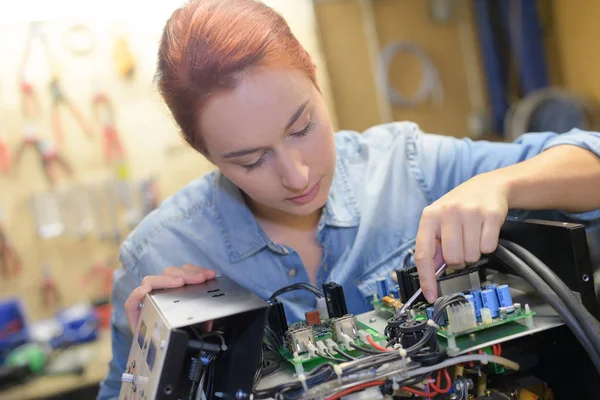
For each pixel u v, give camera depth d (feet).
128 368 2.54
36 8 7.96
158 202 8.66
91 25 8.35
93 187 8.50
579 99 8.38
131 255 3.76
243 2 2.74
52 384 6.43
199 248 3.64
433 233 2.52
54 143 8.38
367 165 3.91
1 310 7.41
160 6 8.41
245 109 2.55
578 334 2.09
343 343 2.39
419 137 4.02
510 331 2.24
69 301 8.50
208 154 2.96
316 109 2.80
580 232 2.25
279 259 3.57
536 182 2.72
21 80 8.22
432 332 2.15
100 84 8.44
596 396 2.27
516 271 2.29
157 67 2.96
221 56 2.50
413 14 9.34
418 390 2.13
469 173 3.73
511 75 9.27
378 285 2.92
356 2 8.99
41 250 8.43
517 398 2.36
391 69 9.36
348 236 3.66
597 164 2.89
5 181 8.30
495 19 9.18
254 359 2.07
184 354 1.98
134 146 8.63
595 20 8.60
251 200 3.67
